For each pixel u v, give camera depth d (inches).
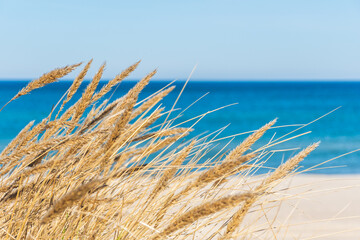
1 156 68.2
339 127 1662.2
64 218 63.8
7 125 1758.1
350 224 216.1
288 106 2994.6
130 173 71.4
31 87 63.4
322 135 1405.0
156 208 67.5
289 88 6565.0
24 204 64.2
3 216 64.6
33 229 62.7
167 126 79.7
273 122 61.9
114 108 67.2
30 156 64.8
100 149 64.1
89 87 67.9
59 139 60.6
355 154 954.7
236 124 1813.5
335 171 710.5
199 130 1536.7
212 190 66.7
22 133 69.0
